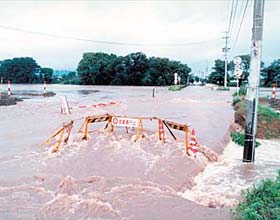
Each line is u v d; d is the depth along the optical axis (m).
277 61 71.38
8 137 13.23
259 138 13.92
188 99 35.19
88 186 7.24
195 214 5.96
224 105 28.31
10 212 6.04
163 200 6.51
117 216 5.81
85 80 84.00
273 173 9.09
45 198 6.67
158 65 81.62
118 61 81.38
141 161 9.34
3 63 83.31
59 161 9.40
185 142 11.25
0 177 8.06
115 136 12.04
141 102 30.97
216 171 9.40
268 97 34.06
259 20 9.93
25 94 39.88
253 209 5.52
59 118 18.91
